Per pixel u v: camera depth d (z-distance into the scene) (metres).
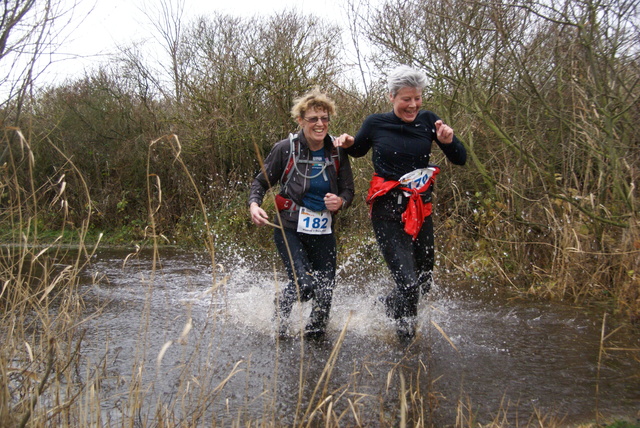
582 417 2.74
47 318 3.11
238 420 2.53
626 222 5.18
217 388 2.68
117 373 3.32
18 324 3.17
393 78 3.98
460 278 6.48
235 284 6.27
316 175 4.08
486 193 7.44
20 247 3.23
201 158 12.95
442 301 5.34
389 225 4.04
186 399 2.95
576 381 3.23
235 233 9.97
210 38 12.96
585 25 5.16
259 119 12.47
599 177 5.67
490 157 7.21
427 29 7.24
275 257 8.59
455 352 3.76
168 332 4.27
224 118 12.23
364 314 4.74
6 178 3.31
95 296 5.55
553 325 4.46
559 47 5.66
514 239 6.34
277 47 12.12
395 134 4.02
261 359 3.61
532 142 6.45
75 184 13.22
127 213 13.74
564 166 6.00
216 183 12.30
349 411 2.80
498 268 6.30
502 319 4.65
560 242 5.73
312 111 4.03
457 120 7.55
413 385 3.16
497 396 3.01
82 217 13.06
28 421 2.36
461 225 7.14
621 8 5.03
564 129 6.20
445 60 6.79
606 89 5.17
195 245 10.69
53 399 2.74
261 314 4.79
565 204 5.75
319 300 4.08
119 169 13.91
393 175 4.02
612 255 5.25
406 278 3.93
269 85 12.04
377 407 2.86
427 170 4.05
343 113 9.51
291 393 3.07
